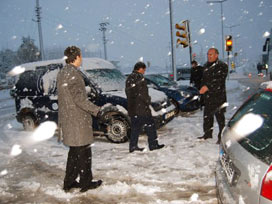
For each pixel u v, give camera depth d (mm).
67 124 3389
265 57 29984
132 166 4500
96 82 6145
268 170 1728
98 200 3438
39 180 4176
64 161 4996
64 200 3482
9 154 5527
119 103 5773
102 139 6473
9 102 18750
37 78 7039
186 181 3828
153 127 5215
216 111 5391
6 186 3984
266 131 2271
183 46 12547
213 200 3289
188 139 5895
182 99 8875
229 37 15266
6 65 44062
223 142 2705
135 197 3467
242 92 15438
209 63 5363
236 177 2094
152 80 9859
